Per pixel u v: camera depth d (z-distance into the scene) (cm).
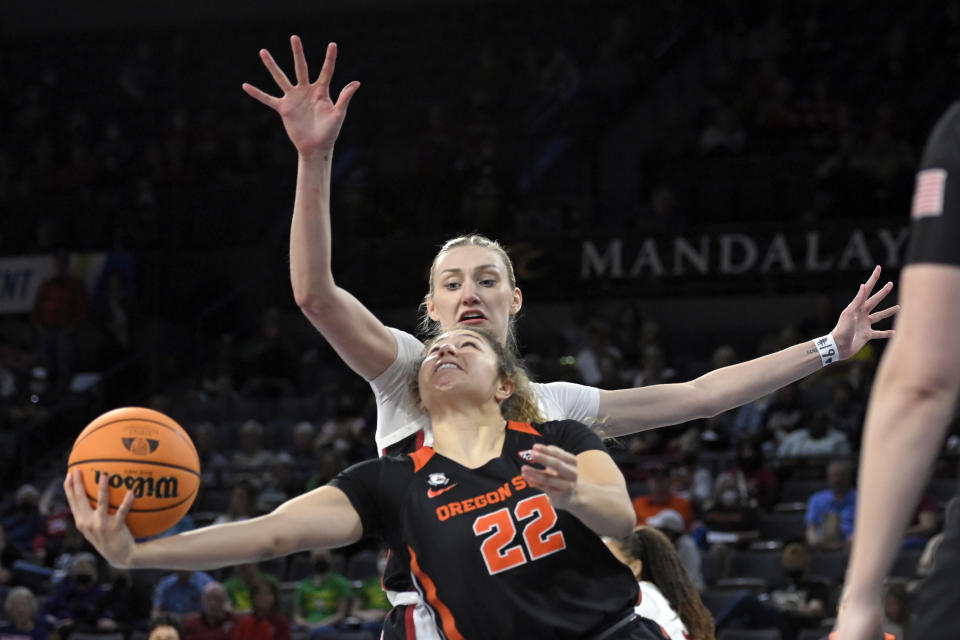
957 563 216
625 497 320
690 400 421
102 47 2608
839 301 1833
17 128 2458
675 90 2300
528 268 1931
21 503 1543
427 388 362
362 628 1145
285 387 1823
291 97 369
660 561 563
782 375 429
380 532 356
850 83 2172
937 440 212
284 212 2089
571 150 2209
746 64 2261
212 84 2500
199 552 322
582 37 2417
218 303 2005
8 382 1847
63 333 1900
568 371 1669
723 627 1015
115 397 1866
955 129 222
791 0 2327
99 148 2348
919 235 219
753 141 2061
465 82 2395
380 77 2444
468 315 416
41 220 2088
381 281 1988
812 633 999
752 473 1356
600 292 1908
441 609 335
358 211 2045
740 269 1859
